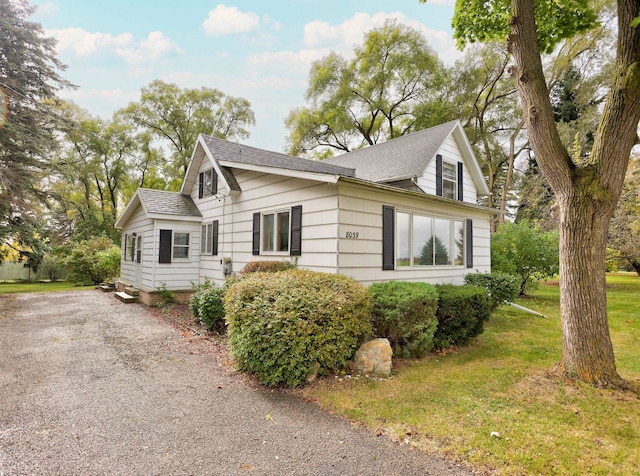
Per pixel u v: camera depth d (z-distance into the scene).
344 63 23.88
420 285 6.06
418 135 12.83
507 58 20.66
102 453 2.91
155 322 8.37
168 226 11.38
